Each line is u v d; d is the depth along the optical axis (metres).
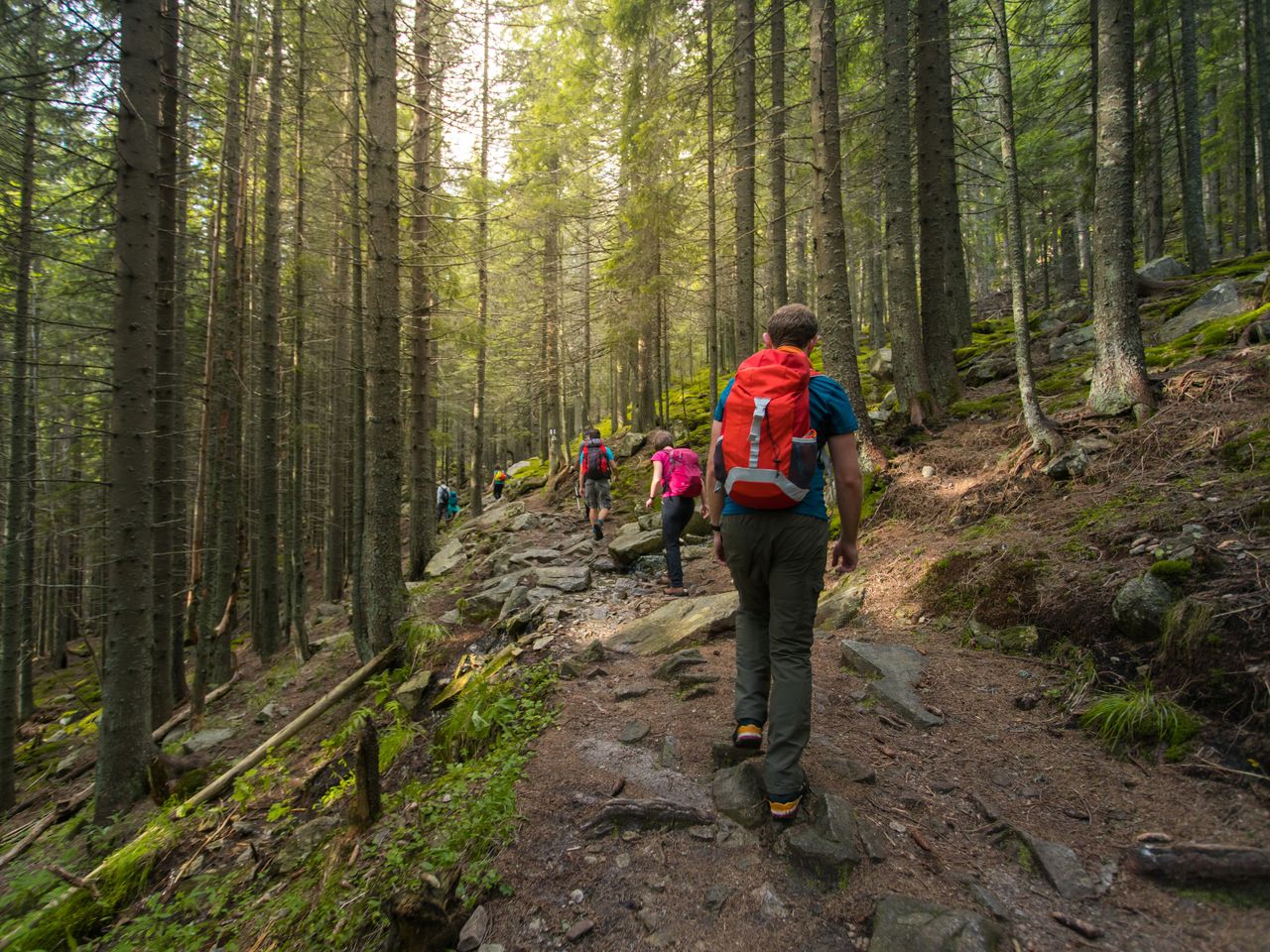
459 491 32.34
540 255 15.89
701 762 3.19
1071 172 15.97
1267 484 3.78
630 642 5.26
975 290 29.84
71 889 4.60
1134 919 2.03
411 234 11.04
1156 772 2.67
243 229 8.62
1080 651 3.53
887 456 7.18
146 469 6.17
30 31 6.77
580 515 13.09
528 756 3.51
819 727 3.35
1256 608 2.91
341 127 10.74
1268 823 2.24
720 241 12.67
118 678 6.04
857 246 16.97
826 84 6.97
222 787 5.68
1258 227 16.66
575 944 2.22
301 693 8.10
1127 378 5.44
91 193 8.92
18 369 9.21
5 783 8.44
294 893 3.26
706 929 2.19
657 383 17.09
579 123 14.13
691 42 11.17
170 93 8.27
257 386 11.66
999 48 5.68
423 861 2.73
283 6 8.99
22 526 9.30
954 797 2.75
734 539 2.72
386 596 7.35
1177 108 13.98
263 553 10.70
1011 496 5.37
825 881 2.32
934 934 1.97
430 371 14.83
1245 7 13.91
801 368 2.67
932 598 4.62
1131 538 3.99
